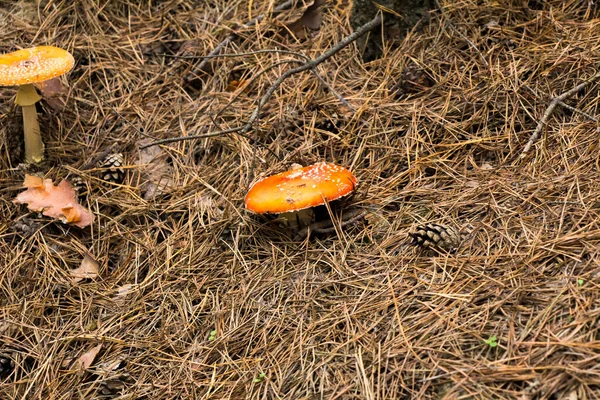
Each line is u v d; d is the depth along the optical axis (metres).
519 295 1.67
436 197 1.83
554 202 1.76
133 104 2.02
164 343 1.76
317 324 1.72
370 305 1.72
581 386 1.59
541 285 1.67
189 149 1.96
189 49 2.08
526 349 1.63
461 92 1.93
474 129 1.90
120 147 1.97
